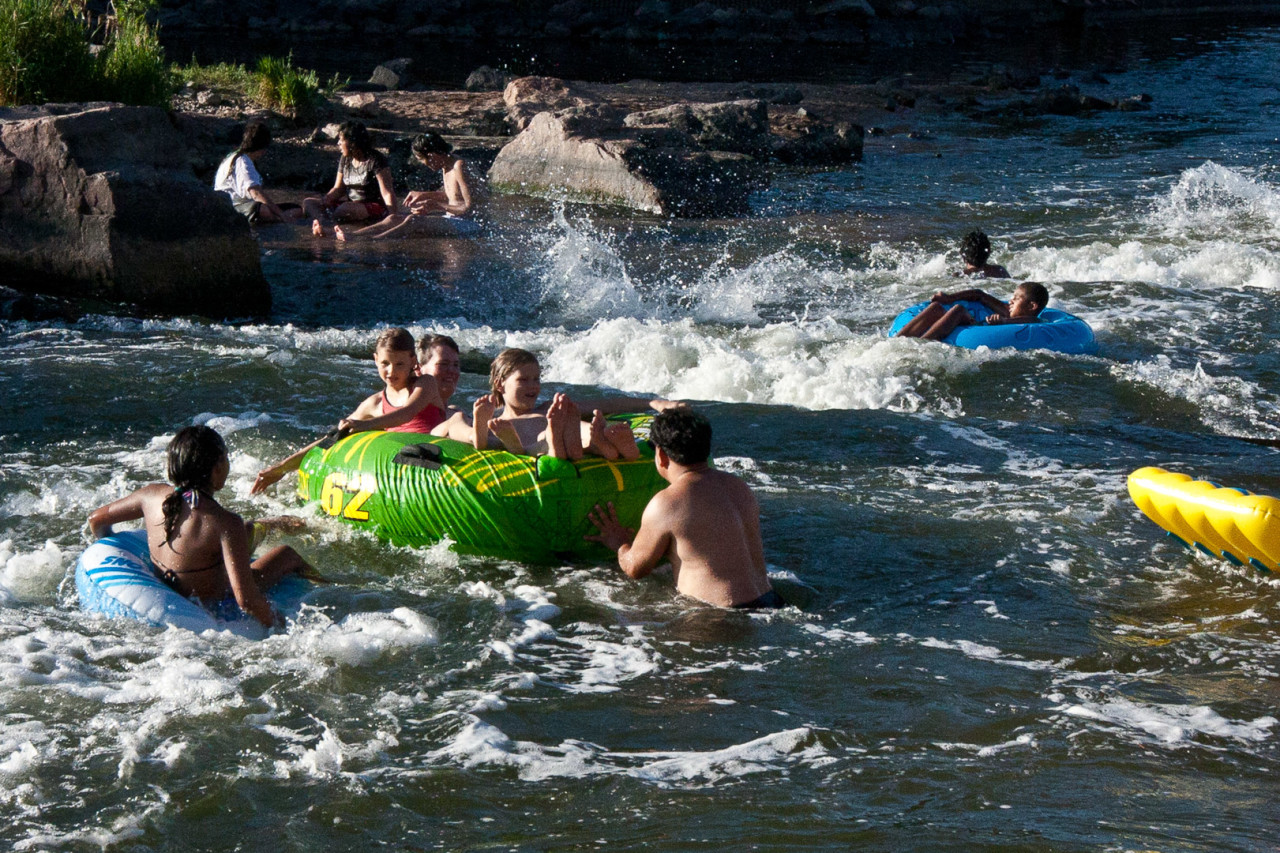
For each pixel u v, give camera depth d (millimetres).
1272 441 12250
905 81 43312
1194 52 53594
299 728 6656
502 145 28625
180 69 32094
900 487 10773
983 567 9055
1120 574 8969
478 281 18219
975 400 13320
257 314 16656
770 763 6316
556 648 7703
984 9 64250
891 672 7395
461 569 8945
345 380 13438
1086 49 55094
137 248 15867
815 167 29172
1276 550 8422
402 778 6152
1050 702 7027
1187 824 5711
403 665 7434
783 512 10023
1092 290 17906
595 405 10211
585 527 8914
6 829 5695
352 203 21641
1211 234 21672
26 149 15820
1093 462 11562
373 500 9250
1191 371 14242
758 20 59656
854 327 16172
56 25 20922
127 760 6277
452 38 57344
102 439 11453
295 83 28453
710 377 13602
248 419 12062
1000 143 32719
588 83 38969
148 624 7719
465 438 9648
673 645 7754
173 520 7887
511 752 6414
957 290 17891
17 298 15391
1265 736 6637
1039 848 5492
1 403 12203
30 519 9625
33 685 7004
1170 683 7289
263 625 7859
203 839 5652
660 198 23469
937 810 5836
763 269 19391
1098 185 26641
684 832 5648
